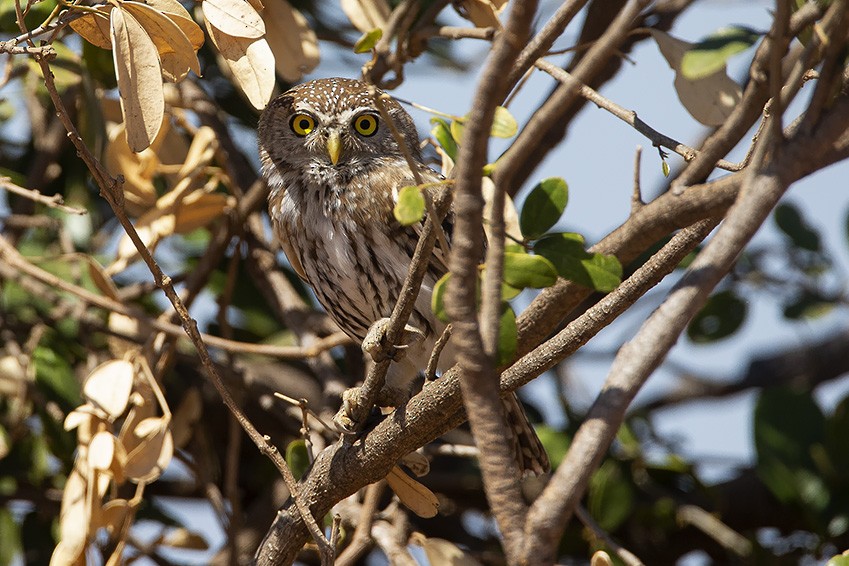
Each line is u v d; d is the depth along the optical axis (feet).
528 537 13.61
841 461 36.47
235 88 40.98
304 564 39.99
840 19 14.53
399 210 17.93
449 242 30.55
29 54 21.39
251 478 41.24
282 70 30.83
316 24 39.83
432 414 23.38
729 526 38.73
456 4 32.22
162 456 28.84
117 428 33.12
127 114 20.89
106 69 33.22
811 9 17.11
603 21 35.27
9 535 37.70
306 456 30.71
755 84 16.69
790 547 37.55
